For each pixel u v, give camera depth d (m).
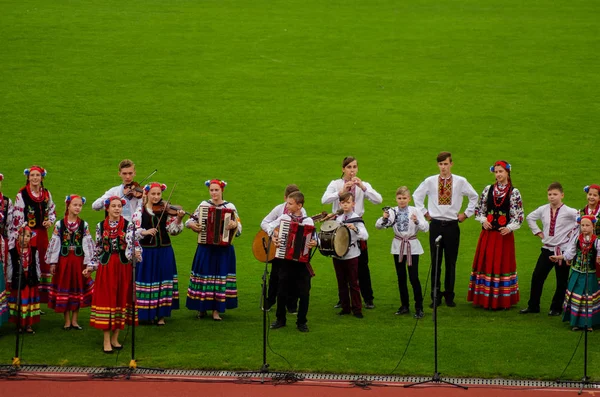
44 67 59.97
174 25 71.06
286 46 67.12
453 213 28.58
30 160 45.47
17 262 25.25
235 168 45.41
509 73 61.41
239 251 35.28
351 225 26.48
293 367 22.84
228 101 55.62
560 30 70.88
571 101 55.81
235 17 74.25
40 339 25.02
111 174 44.09
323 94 57.34
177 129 50.88
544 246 27.62
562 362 23.17
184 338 25.11
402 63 63.72
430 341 24.80
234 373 22.56
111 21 70.94
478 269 28.33
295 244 25.39
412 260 27.30
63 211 39.25
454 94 57.34
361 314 27.33
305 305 25.61
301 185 43.19
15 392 21.23
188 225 26.67
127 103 54.53
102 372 22.30
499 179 27.86
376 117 53.34
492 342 24.73
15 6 73.06
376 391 21.42
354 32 70.94
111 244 23.92
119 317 23.88
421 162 46.56
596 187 26.84
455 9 77.69
